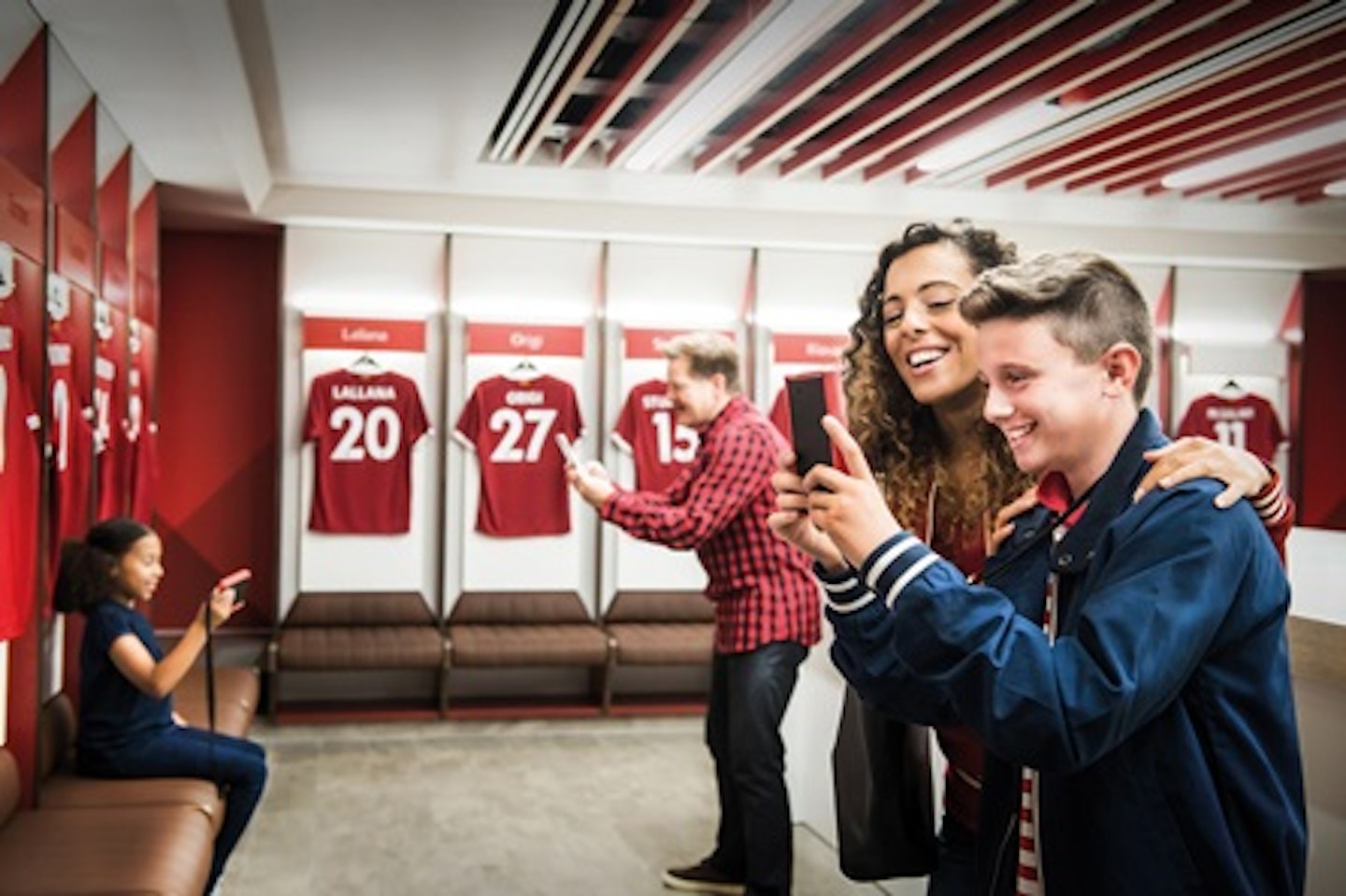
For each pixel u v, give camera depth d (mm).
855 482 1312
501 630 7082
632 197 6887
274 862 4367
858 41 4344
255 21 4031
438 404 7266
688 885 4117
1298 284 8328
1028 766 1203
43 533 3652
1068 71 4758
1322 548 4145
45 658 3838
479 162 6387
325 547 7094
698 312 7633
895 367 1828
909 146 6117
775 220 7258
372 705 6969
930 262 1716
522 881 4207
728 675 3857
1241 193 7031
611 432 7484
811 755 4762
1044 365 1301
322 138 5758
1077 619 1306
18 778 3414
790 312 7680
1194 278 8203
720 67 4555
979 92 4953
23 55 3670
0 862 2988
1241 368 8305
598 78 5301
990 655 1182
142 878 2904
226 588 3824
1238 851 1230
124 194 5219
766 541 3662
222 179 5949
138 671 3701
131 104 4668
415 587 7215
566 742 6398
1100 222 7445
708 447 3654
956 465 1789
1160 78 4887
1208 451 1272
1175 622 1152
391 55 4348
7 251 3281
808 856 4438
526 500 7309
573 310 7480
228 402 7363
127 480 5266
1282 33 4273
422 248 7227
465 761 5961
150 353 5895
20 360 3443
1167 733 1230
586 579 7418
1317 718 2469
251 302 7387
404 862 4387
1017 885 1403
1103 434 1329
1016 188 6953
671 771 5820
